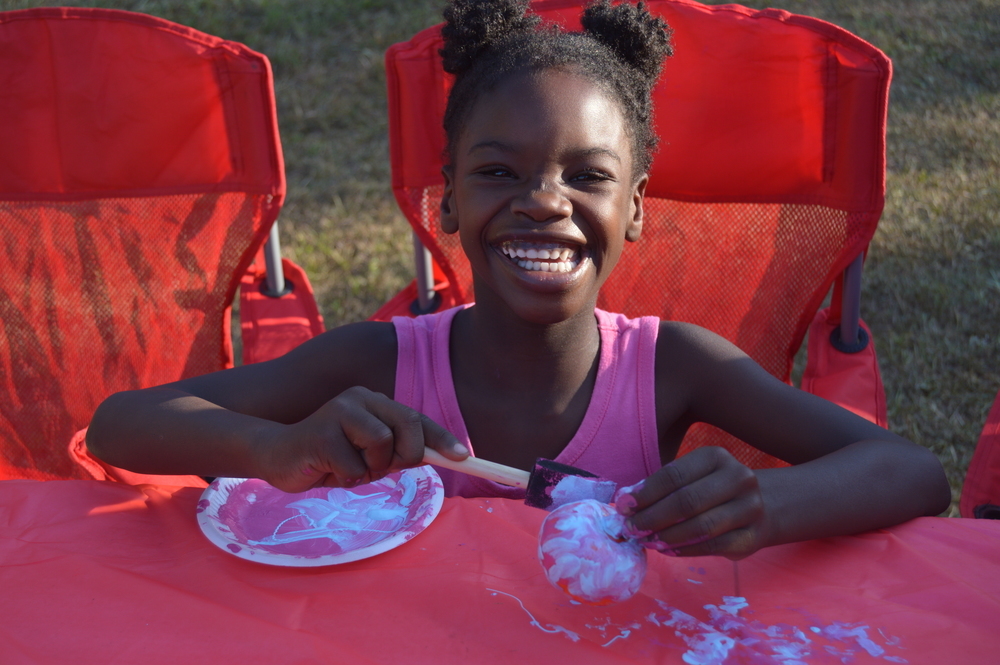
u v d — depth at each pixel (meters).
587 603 0.71
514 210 1.02
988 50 4.39
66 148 1.61
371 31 4.77
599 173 1.05
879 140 1.45
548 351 1.17
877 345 2.68
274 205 1.62
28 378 1.64
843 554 0.83
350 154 3.94
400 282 3.10
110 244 1.64
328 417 0.85
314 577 0.78
